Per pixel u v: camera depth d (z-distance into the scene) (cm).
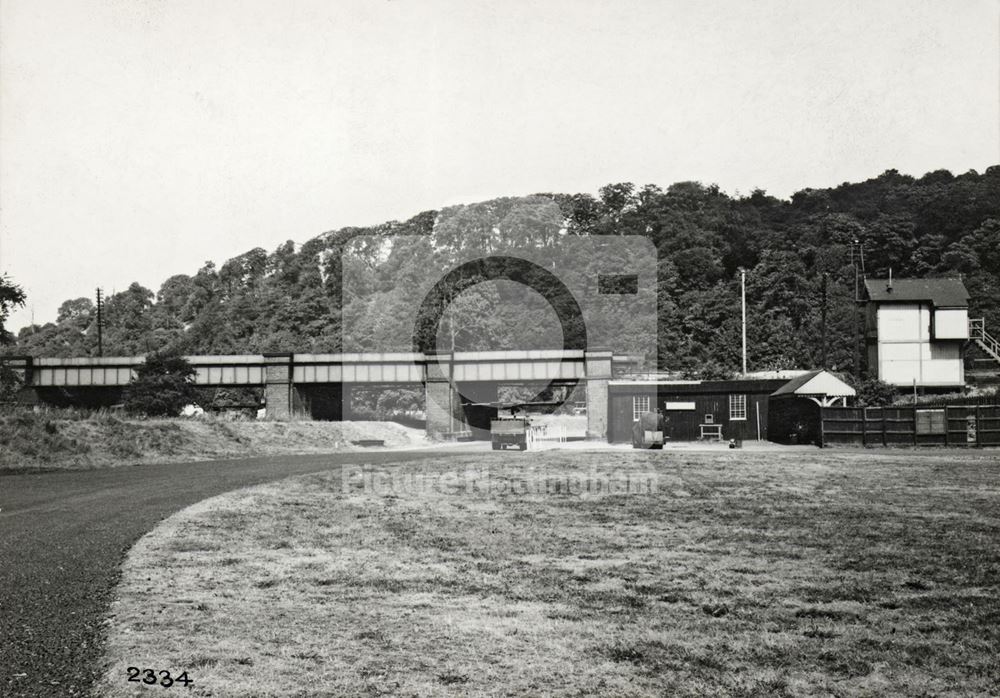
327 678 1070
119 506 2408
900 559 1775
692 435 5619
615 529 2095
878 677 1109
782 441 5281
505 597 1460
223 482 3045
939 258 12988
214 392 9669
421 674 1091
